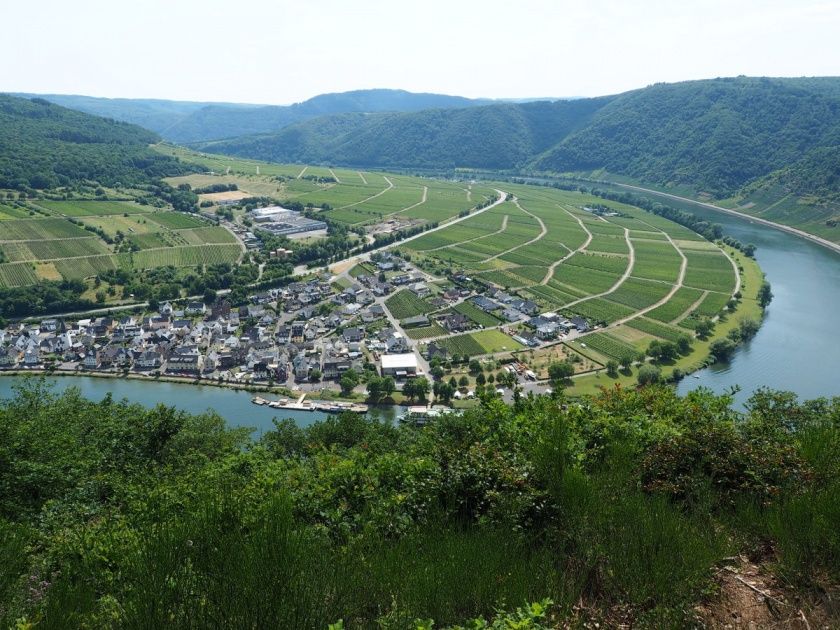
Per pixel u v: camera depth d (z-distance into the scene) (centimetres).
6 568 1167
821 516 1050
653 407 2042
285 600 811
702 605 980
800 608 972
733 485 1324
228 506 1075
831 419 1895
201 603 828
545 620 917
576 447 1486
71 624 938
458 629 820
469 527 1216
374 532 1201
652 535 1023
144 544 970
